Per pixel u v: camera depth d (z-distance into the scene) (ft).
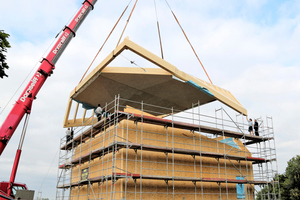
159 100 82.74
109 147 53.42
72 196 77.97
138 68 65.16
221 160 72.84
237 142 78.38
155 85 72.90
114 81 70.28
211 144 71.82
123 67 65.00
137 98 80.33
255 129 83.61
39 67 62.13
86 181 61.98
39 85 61.21
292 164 105.81
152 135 60.44
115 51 56.80
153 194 56.24
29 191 58.85
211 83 83.92
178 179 57.72
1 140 53.11
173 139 63.82
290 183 102.42
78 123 86.79
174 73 63.41
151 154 59.00
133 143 52.85
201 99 81.30
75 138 75.36
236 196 72.69
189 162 65.21
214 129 69.56
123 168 53.67
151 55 58.90
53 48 64.90
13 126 55.47
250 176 78.64
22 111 57.41
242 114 80.23
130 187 53.47
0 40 45.98
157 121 59.16
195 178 60.39
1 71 48.08
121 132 56.44
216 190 68.69
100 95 77.05
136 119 57.62
